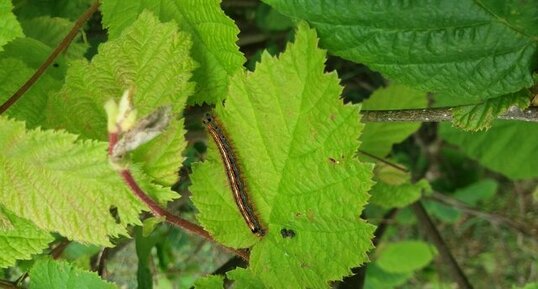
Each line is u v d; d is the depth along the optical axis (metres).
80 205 0.21
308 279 0.22
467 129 0.22
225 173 0.22
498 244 0.69
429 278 0.68
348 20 0.20
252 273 0.22
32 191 0.21
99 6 0.25
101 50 0.22
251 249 0.22
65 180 0.21
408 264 0.55
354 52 0.21
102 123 0.22
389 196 0.33
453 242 0.71
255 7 0.41
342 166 0.21
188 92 0.22
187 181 0.32
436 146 0.54
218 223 0.22
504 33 0.19
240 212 0.22
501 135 0.38
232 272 0.23
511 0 0.19
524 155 0.38
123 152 0.17
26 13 0.31
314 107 0.21
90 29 0.33
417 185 0.33
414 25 0.20
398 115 0.23
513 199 0.65
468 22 0.19
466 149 0.39
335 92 0.20
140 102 0.22
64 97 0.23
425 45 0.20
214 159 0.22
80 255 0.34
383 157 0.33
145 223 0.21
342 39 0.20
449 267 0.43
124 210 0.21
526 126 0.37
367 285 0.59
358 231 0.21
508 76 0.20
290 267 0.22
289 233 0.22
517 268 0.68
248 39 0.41
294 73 0.20
